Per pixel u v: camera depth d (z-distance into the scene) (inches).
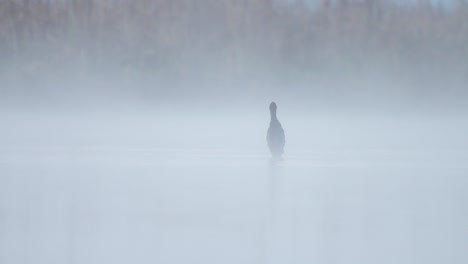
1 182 1353.3
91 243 895.1
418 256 837.8
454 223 995.9
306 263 813.2
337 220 1013.2
